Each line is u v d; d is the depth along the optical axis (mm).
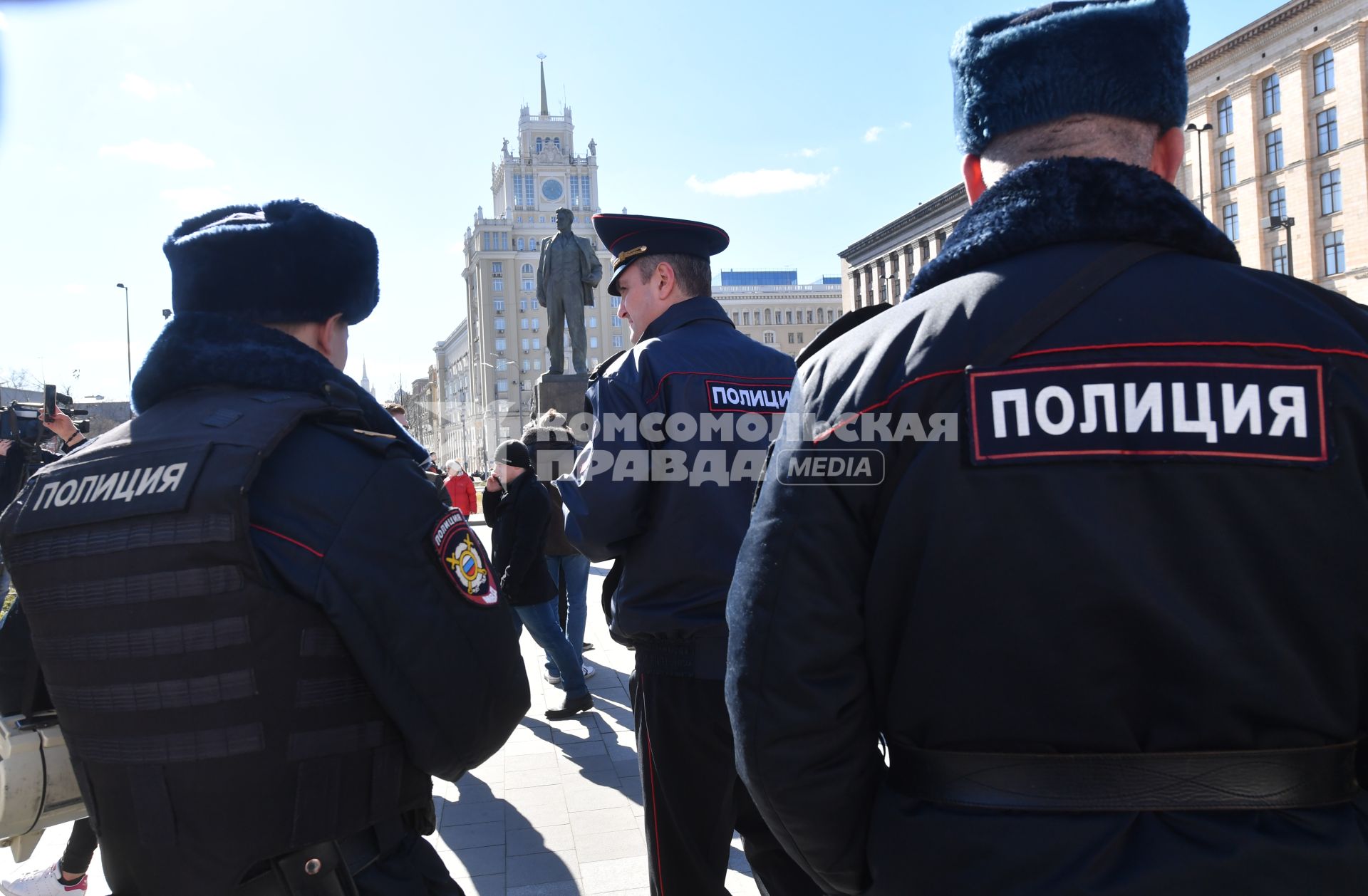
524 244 100562
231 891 1263
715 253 2775
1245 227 34594
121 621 1253
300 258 1508
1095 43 1106
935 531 1026
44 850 3387
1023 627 990
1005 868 970
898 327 1128
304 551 1281
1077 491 975
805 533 1108
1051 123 1144
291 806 1274
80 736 1307
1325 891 914
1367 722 1006
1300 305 1005
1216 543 950
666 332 2549
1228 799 951
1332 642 952
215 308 1514
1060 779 992
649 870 2424
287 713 1273
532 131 105062
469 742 1440
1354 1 29938
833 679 1116
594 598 8984
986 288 1080
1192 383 969
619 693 5617
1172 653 954
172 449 1315
